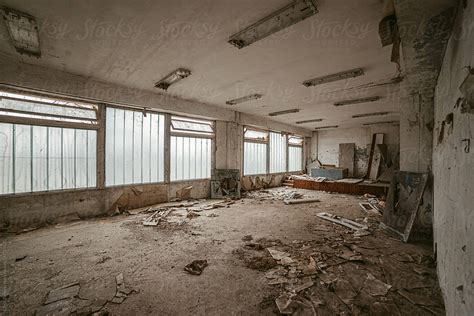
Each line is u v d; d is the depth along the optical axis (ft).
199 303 6.09
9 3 7.06
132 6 7.19
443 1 5.19
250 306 5.98
